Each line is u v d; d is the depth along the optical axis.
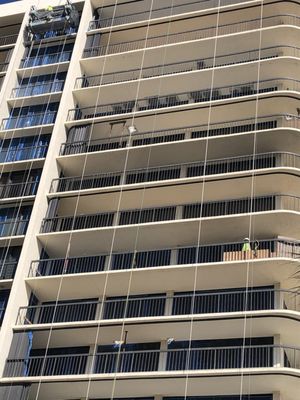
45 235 34.50
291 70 37.47
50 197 36.47
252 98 36.12
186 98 39.91
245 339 29.89
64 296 33.62
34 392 30.09
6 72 44.38
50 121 41.38
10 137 41.38
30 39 46.84
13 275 34.31
